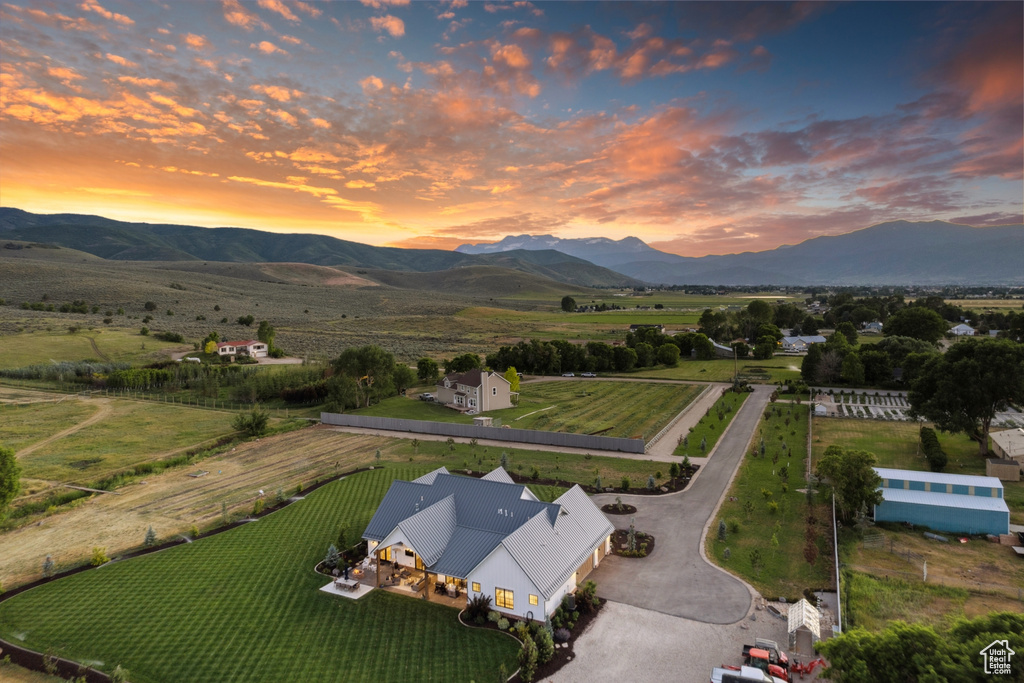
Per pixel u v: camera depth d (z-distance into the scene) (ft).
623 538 145.79
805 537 143.13
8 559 140.67
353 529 154.51
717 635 103.91
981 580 121.08
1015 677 66.39
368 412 298.76
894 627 80.53
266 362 449.48
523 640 99.40
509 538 112.37
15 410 295.07
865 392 329.93
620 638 103.60
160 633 107.96
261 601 118.83
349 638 105.70
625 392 345.72
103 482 193.26
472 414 290.56
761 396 326.65
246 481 196.24
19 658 100.94
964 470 188.34
